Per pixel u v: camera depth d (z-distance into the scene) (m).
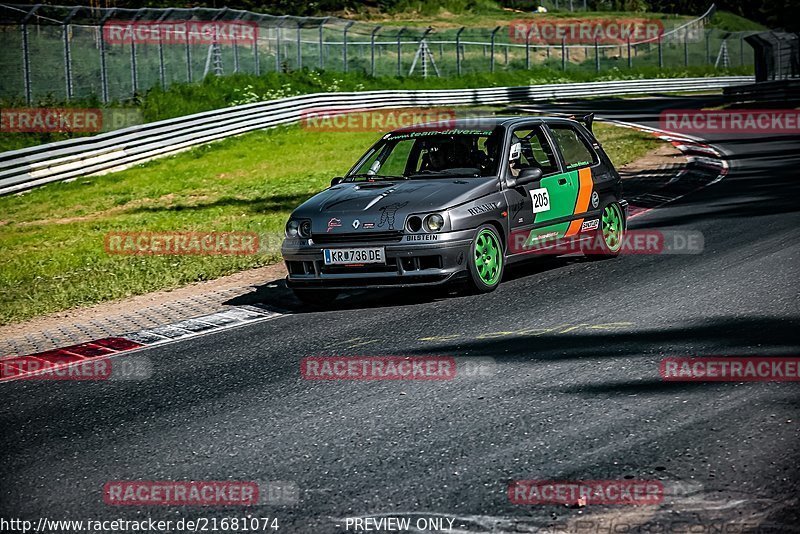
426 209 28.36
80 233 55.81
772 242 34.47
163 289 36.22
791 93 128.38
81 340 28.03
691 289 27.78
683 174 60.72
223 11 121.94
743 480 14.07
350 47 168.88
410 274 28.16
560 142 34.12
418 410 18.42
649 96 170.88
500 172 30.66
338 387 20.45
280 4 193.00
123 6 156.50
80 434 18.66
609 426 16.70
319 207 29.95
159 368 23.62
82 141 84.00
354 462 15.88
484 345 23.11
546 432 16.62
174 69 120.62
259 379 21.70
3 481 16.22
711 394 18.09
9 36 100.81
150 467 16.45
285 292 33.31
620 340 22.55
